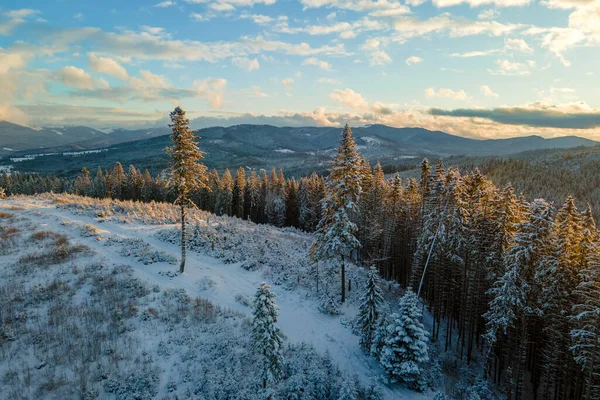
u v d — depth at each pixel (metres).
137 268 28.77
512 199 27.28
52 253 28.23
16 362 16.53
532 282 23.98
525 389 27.62
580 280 22.59
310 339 24.61
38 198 52.47
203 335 20.69
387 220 48.84
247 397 16.67
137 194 90.25
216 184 92.00
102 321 20.52
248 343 20.69
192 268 30.94
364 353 24.05
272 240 44.41
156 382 16.70
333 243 30.14
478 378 24.78
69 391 15.32
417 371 20.89
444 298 34.28
